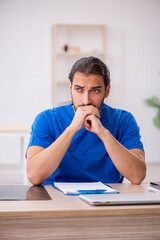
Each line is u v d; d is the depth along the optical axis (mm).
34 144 1622
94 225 927
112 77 7242
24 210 913
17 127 3842
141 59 7309
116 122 1773
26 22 6988
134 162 1553
